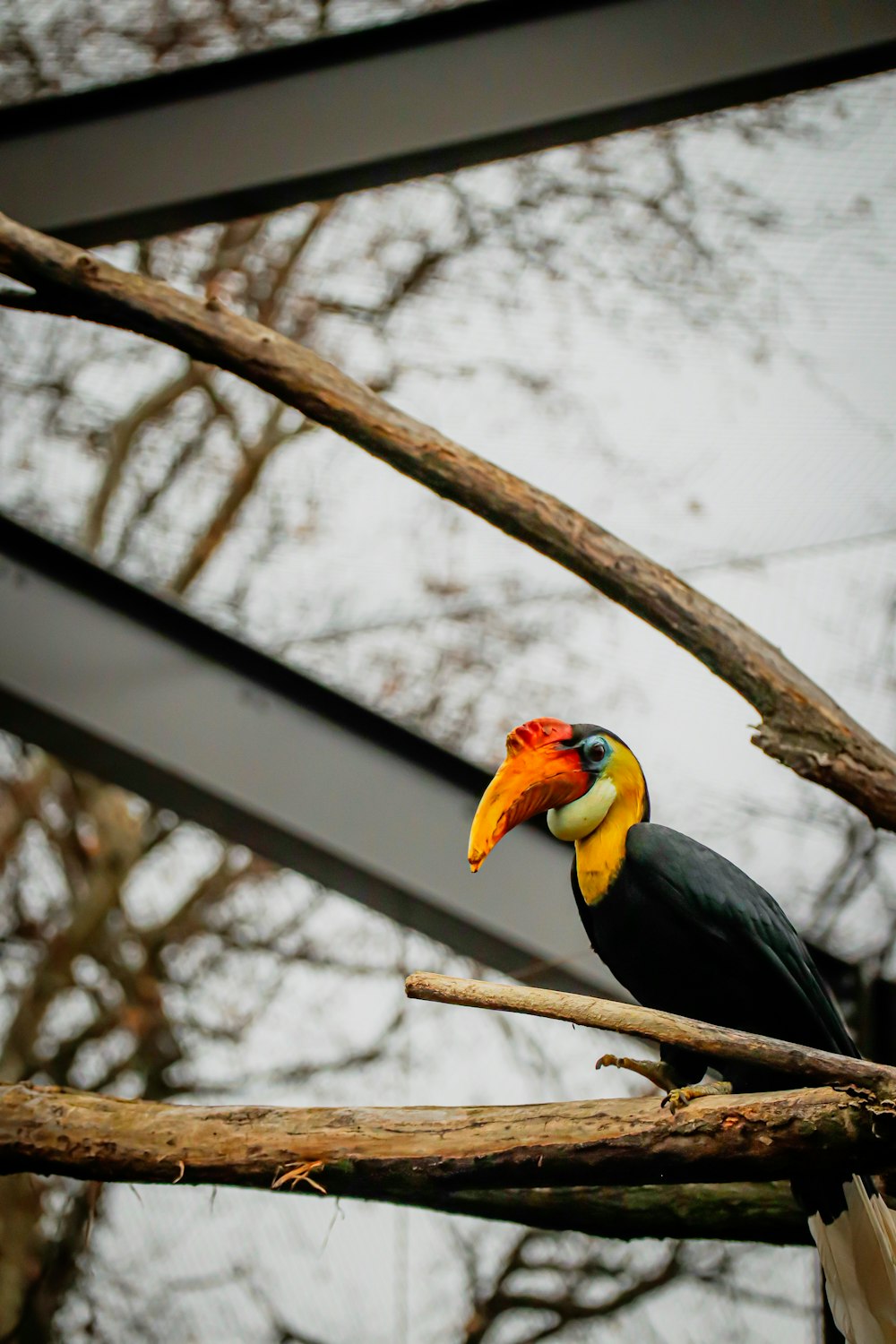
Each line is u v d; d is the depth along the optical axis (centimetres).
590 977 508
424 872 510
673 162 503
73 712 495
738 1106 285
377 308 555
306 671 524
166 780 507
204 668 516
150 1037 757
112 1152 313
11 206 469
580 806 420
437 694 540
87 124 477
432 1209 357
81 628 506
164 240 554
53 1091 324
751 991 407
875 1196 355
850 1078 278
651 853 410
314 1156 306
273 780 509
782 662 396
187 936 769
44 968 774
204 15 461
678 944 409
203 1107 319
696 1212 362
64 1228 693
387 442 399
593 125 468
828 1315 615
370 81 473
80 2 461
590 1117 296
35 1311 682
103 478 568
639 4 466
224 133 473
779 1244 369
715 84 457
